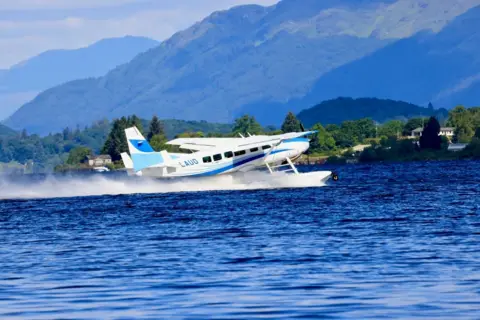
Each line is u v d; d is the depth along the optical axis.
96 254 85.94
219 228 105.69
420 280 66.56
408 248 83.00
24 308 60.69
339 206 133.75
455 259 75.50
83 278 71.81
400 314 55.81
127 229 108.38
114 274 73.31
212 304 60.34
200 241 93.44
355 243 87.81
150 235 100.88
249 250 85.06
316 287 65.12
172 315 57.31
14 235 106.12
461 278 66.81
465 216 112.19
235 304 60.09
